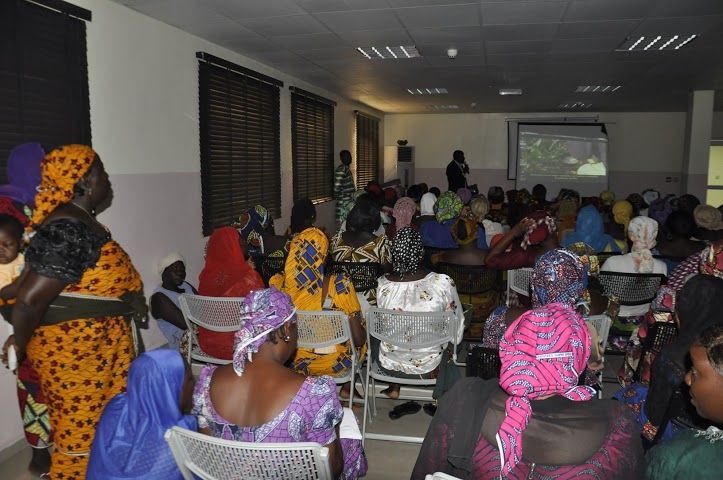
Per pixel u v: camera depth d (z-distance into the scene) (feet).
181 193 15.79
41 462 8.52
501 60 21.44
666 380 5.35
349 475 5.77
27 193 8.14
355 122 35.88
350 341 8.74
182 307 9.86
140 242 13.93
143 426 4.92
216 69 17.70
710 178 41.86
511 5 13.91
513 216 21.04
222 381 4.78
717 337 3.59
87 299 6.51
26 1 10.13
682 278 8.20
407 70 23.56
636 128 42.47
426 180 45.34
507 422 4.00
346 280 8.80
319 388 4.69
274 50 18.98
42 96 10.61
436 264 12.65
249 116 20.29
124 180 13.19
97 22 12.09
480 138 44.09
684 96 32.96
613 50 19.63
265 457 4.45
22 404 8.23
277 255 13.33
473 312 12.23
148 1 12.62
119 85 12.88
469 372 7.32
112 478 4.87
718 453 3.48
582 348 4.19
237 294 10.22
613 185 43.32
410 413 10.73
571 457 3.95
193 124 16.42
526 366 4.07
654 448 3.87
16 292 6.39
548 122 42.86
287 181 24.38
